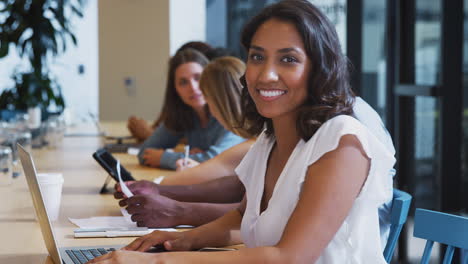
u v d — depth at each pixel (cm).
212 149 299
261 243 142
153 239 160
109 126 601
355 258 134
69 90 794
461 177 349
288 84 137
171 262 127
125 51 761
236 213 171
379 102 448
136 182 212
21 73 728
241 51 736
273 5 140
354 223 133
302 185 133
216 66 240
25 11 717
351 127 130
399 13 416
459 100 344
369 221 134
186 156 289
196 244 162
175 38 761
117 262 128
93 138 480
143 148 345
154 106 765
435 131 378
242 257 124
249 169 162
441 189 350
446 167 348
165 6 753
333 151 129
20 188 252
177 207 188
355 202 132
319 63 136
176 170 299
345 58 141
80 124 627
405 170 425
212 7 756
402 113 422
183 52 319
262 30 138
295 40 135
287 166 139
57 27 744
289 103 139
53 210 195
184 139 422
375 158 131
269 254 123
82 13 753
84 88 796
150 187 210
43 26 720
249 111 163
